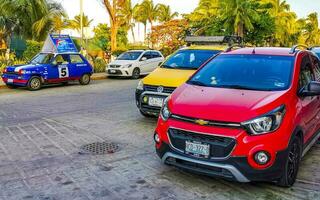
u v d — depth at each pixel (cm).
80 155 625
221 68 588
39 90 1524
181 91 542
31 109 1059
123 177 527
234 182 507
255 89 519
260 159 436
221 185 498
